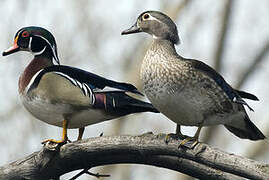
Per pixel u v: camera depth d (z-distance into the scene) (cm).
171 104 995
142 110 1052
